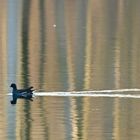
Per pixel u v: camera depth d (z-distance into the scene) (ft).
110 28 289.53
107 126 142.61
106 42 253.24
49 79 184.85
